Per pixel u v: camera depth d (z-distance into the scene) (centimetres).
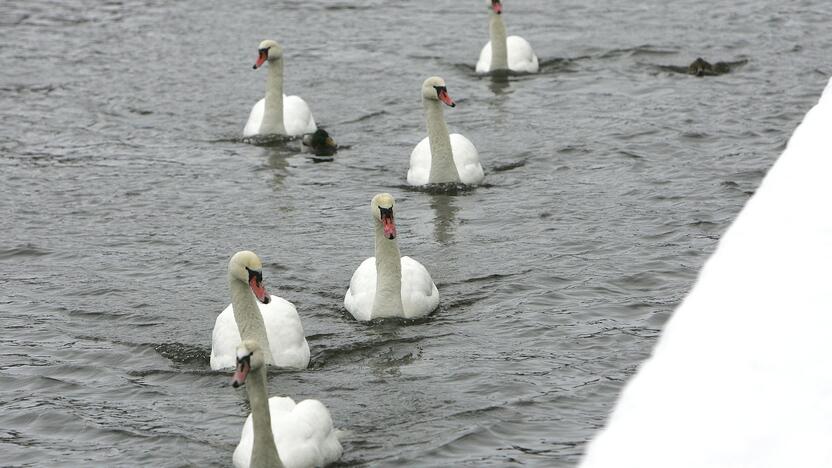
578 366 1571
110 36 3581
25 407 1520
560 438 1382
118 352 1680
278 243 2092
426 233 2116
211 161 2578
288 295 1861
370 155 2595
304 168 2522
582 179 2355
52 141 2719
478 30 3591
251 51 3419
